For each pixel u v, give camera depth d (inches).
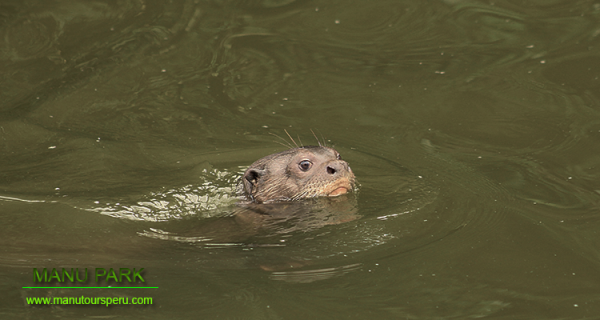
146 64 1051.9
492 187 674.2
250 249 569.9
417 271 518.6
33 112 898.1
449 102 913.5
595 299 471.8
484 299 475.5
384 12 1167.0
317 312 465.7
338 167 641.0
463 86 952.3
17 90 978.1
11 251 561.0
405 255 544.4
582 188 667.4
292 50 1079.6
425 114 885.8
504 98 910.4
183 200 663.8
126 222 617.0
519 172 709.3
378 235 578.9
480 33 1088.8
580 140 776.9
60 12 1172.5
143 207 644.7
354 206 636.7
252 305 476.4
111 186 684.7
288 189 656.4
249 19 1167.0
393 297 483.2
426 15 1152.2
